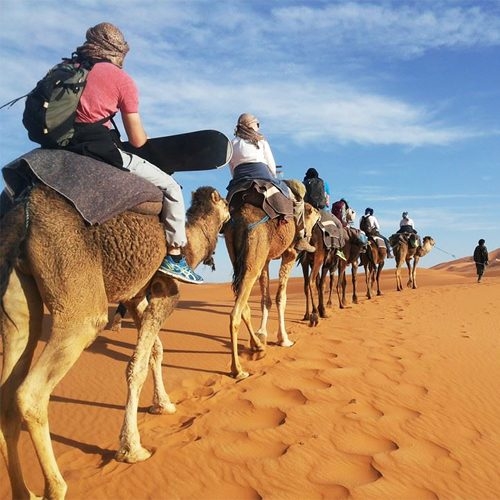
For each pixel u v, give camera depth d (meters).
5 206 4.71
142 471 5.12
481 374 9.09
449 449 6.13
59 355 4.31
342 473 5.38
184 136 5.39
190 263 6.32
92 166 4.70
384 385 8.11
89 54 4.93
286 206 9.12
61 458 5.35
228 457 5.47
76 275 4.38
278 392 7.54
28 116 4.61
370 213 23.66
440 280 45.03
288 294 31.39
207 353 9.35
